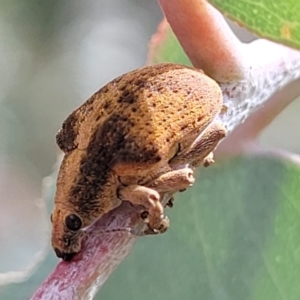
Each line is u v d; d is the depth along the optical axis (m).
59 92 0.14
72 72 0.14
